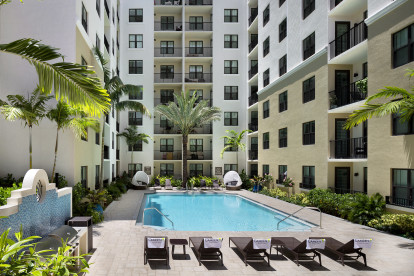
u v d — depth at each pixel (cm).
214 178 3338
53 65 561
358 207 1410
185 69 3822
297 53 2241
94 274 789
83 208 1387
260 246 870
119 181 2847
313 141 2020
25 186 721
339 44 1844
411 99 1091
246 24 3603
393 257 940
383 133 1399
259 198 2336
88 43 1758
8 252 411
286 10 2439
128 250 988
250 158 3431
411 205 1268
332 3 1866
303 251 890
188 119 2944
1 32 1470
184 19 3659
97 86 595
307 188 2069
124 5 3688
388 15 1380
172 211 1955
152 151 3606
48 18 1484
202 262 896
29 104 1234
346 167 1855
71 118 1348
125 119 3594
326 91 1850
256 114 3581
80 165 1602
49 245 681
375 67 1455
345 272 825
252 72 3544
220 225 1538
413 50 1261
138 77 3628
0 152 1456
